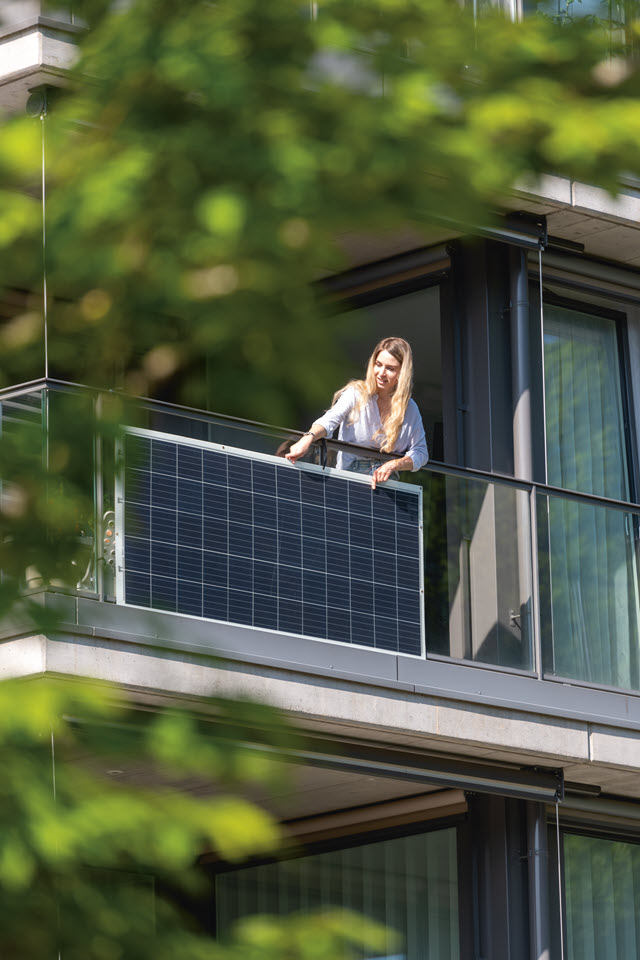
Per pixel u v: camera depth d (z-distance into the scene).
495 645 29.38
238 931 9.73
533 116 9.95
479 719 28.73
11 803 9.12
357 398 27.94
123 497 10.77
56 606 10.20
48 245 9.85
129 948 9.30
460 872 30.83
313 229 9.85
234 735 10.08
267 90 9.89
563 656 31.92
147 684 24.59
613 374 34.59
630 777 31.34
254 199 9.69
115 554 25.38
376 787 30.33
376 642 27.94
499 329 32.12
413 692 27.95
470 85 10.20
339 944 9.77
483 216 10.18
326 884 32.53
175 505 26.27
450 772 29.17
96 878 9.43
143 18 10.09
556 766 30.36
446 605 29.06
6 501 10.24
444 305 32.66
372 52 10.18
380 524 28.52
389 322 33.38
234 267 9.83
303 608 27.28
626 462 34.38
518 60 10.26
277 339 9.98
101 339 10.37
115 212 9.60
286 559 27.31
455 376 32.22
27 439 10.27
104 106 9.97
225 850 9.32
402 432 28.36
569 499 31.52
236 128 9.75
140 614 11.02
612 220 32.22
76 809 9.20
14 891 9.05
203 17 10.02
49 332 10.34
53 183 9.88
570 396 33.91
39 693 9.37
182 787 10.88
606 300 34.53
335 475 28.16
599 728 30.22
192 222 9.71
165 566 25.91
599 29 10.41
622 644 32.66
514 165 10.04
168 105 9.95
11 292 10.40
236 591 26.64
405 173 9.80
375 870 31.95
